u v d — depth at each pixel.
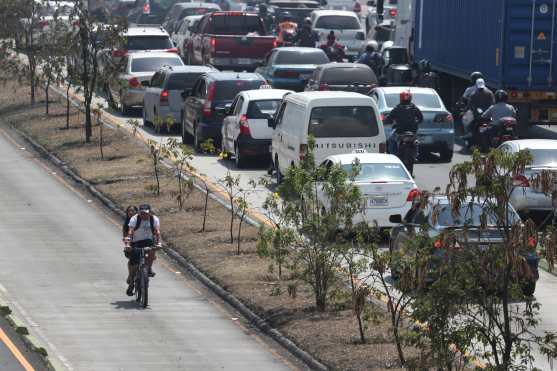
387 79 123.81
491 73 99.56
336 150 76.56
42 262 65.88
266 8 182.12
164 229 71.88
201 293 59.66
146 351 48.94
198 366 46.78
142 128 112.50
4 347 48.88
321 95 77.44
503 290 35.75
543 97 96.81
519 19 96.06
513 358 40.88
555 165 67.88
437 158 94.00
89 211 80.81
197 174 88.00
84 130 111.69
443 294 35.66
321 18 160.88
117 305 56.88
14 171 96.38
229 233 69.88
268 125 83.81
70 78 113.25
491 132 91.06
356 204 53.69
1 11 129.88
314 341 48.75
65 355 48.16
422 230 39.94
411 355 45.41
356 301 46.06
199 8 177.38
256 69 127.81
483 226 36.03
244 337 51.56
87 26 107.69
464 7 106.94
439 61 115.44
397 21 132.38
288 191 53.78
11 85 145.12
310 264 53.06
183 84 107.81
